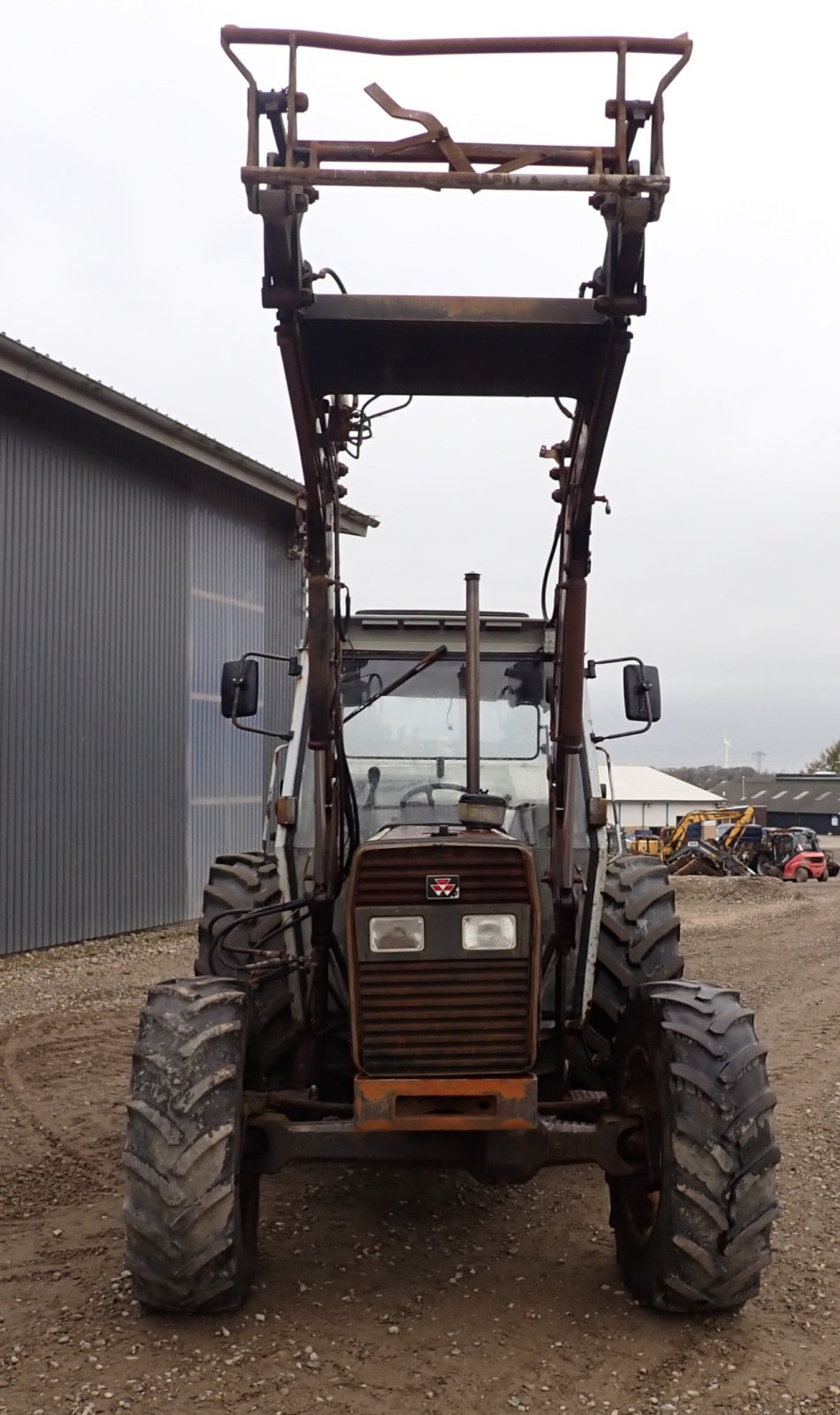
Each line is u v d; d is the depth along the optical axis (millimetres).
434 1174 5434
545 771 5188
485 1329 3727
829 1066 7754
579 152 3549
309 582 4125
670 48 3486
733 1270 3590
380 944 3744
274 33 3418
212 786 16328
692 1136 3604
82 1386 3324
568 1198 5113
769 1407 3270
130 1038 8344
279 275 3594
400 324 3832
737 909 20938
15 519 12711
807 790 83000
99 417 13508
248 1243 3922
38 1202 4938
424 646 5453
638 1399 3299
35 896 12930
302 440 3920
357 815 4457
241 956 5637
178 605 15586
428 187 3439
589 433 3980
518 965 3746
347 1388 3342
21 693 12766
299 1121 4176
